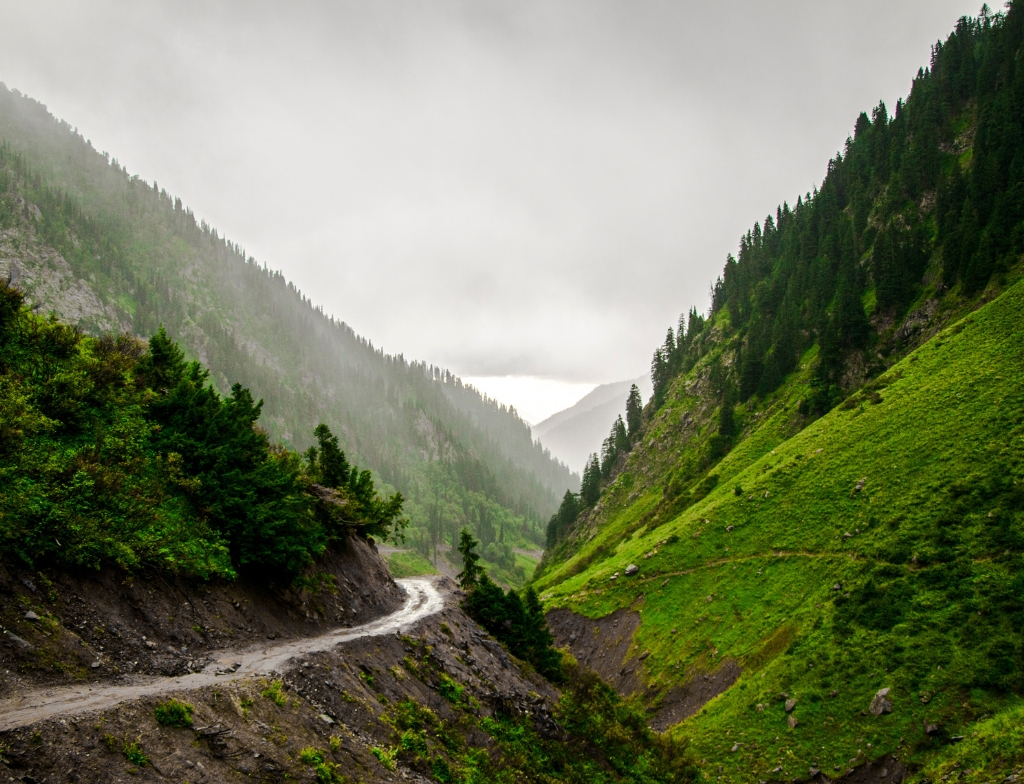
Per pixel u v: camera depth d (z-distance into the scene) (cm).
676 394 18138
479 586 5625
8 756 1273
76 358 3234
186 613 2608
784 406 12544
